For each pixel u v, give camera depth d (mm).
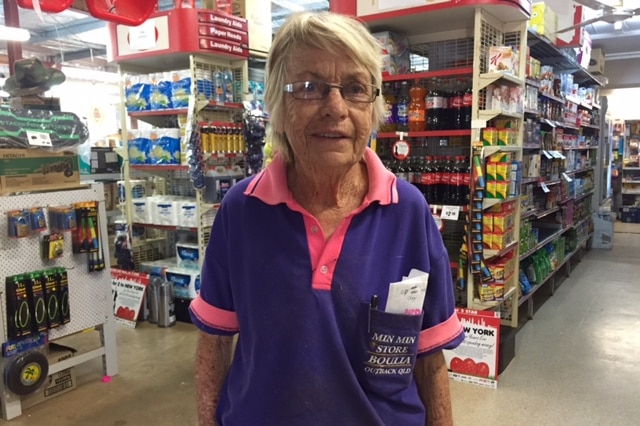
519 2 3238
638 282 5781
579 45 4723
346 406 1016
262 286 1029
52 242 2932
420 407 1107
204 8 4320
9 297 2805
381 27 3586
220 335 1185
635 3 4895
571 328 4305
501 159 3211
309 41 962
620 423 2805
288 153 1095
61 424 2805
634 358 3686
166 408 2971
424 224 1066
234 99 4516
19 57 4109
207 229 4367
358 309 1006
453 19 3371
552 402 3035
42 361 2934
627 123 10508
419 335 1058
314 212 1067
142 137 4496
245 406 1059
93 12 2602
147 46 4168
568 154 5688
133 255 4809
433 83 3746
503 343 3441
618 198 10516
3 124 2771
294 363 1005
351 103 980
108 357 3359
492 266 3434
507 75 3170
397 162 3656
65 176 3105
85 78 8562
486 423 2801
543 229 5250
